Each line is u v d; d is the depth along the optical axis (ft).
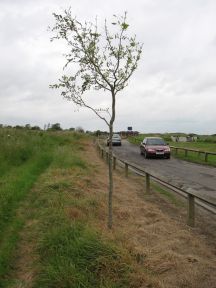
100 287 9.87
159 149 57.62
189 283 10.59
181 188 17.11
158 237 14.39
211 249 13.61
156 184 29.17
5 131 48.88
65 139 76.28
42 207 17.66
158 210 19.26
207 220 17.80
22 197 20.59
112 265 10.79
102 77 14.11
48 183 22.17
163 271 11.33
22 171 29.66
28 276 11.34
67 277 10.20
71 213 15.87
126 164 33.19
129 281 10.28
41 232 14.23
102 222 15.89
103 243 11.70
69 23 13.71
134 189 26.12
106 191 23.16
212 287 10.40
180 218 18.04
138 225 16.05
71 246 11.78
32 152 39.96
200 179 32.86
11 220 16.75
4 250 13.09
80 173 27.66
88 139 110.32
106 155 46.24
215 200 13.98
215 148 77.05
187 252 12.98
